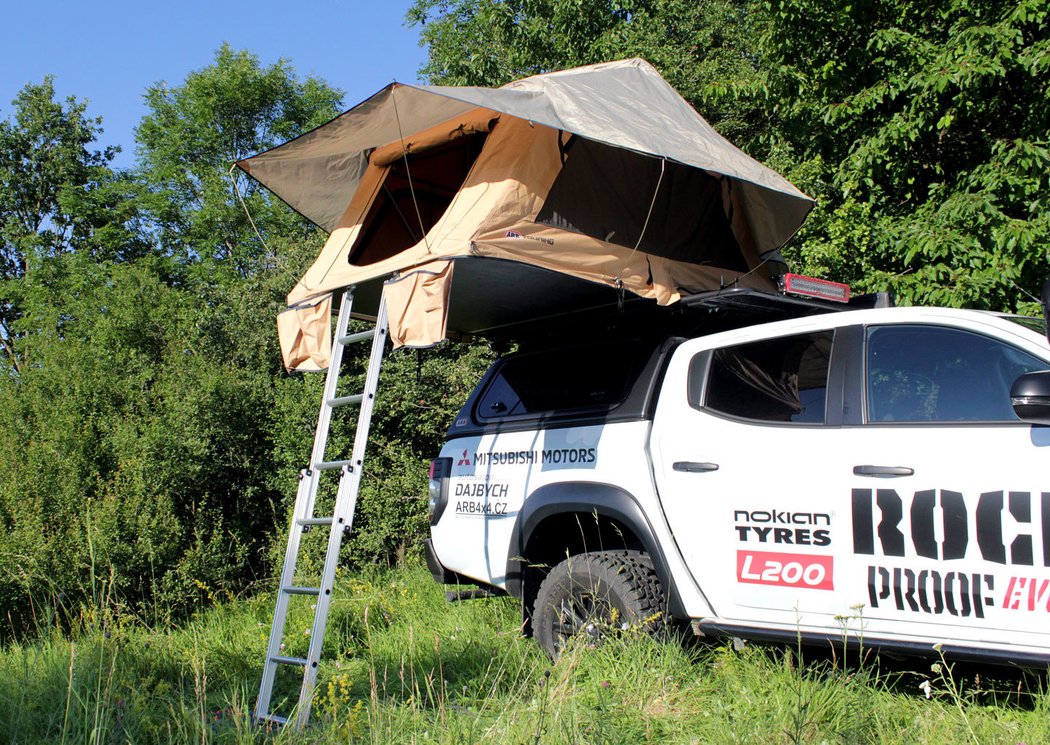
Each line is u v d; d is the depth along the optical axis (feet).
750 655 13.25
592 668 13.30
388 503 29.25
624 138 15.31
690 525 13.66
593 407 15.64
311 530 29.32
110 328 39.47
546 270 15.33
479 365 33.55
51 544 22.57
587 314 18.16
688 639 14.24
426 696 13.83
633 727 11.29
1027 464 10.62
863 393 12.42
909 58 26.86
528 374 17.75
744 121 40.88
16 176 90.58
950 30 26.12
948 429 11.44
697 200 18.08
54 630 19.17
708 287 17.60
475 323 20.02
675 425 14.28
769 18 30.19
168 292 42.57
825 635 11.98
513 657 14.94
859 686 11.89
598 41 46.44
